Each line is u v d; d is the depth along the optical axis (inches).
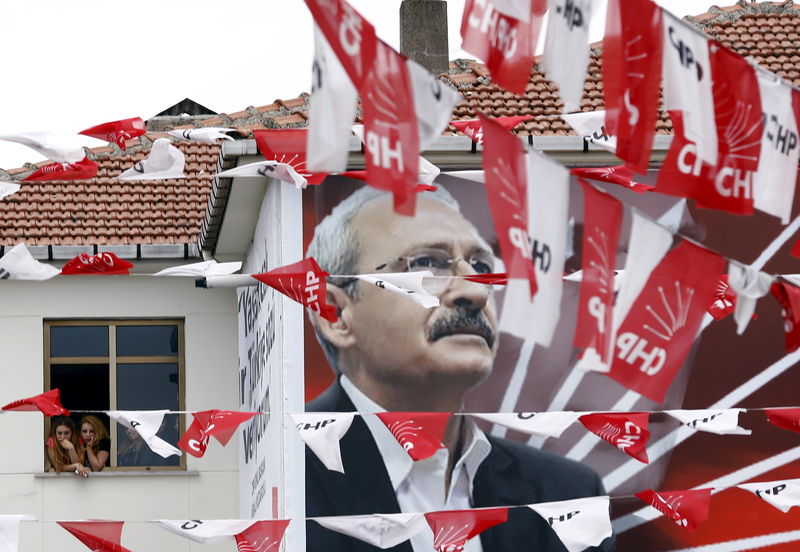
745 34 756.6
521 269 279.1
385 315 594.6
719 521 601.0
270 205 629.6
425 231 596.4
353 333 594.2
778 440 606.9
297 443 585.6
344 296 594.6
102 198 839.1
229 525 452.8
